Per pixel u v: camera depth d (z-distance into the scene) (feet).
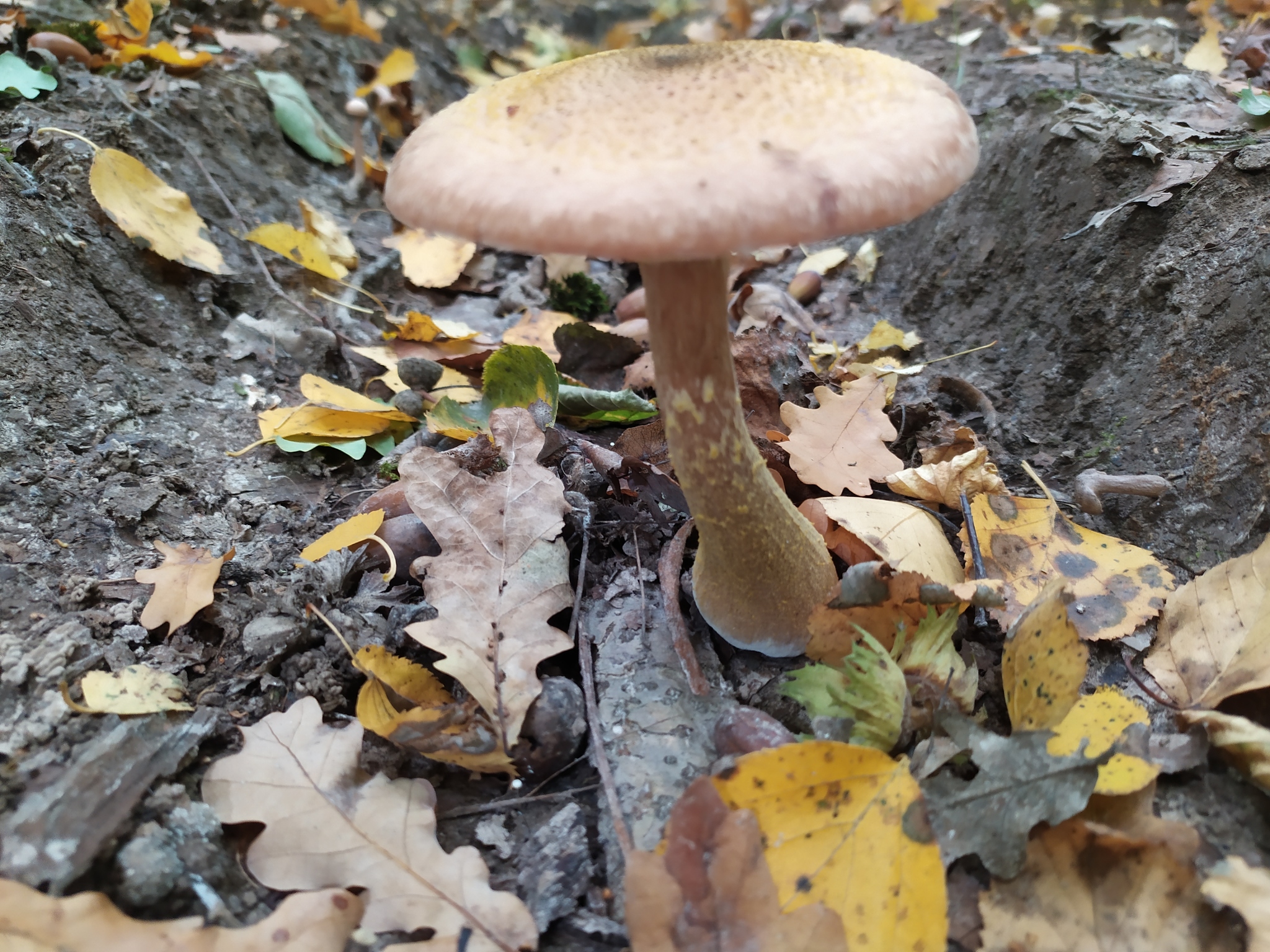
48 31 1.05
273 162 1.16
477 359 0.93
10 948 0.42
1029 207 0.91
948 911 0.47
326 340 0.93
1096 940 0.45
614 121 0.40
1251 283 0.68
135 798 0.48
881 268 1.11
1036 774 0.49
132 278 0.87
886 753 0.51
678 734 0.56
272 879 0.47
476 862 0.48
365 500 0.74
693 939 0.43
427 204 0.41
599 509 0.72
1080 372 0.81
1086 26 1.42
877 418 0.75
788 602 0.58
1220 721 0.51
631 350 0.95
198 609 0.59
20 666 0.53
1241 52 1.22
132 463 0.71
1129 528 0.68
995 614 0.61
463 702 0.56
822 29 1.77
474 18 2.17
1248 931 0.44
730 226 0.37
